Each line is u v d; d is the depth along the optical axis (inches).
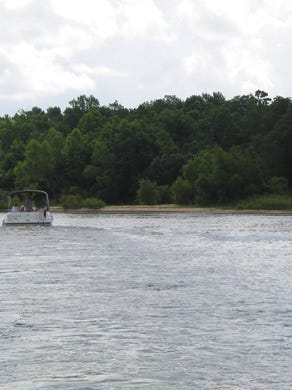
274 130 5703.7
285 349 523.2
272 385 436.8
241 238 1812.3
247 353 512.4
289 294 783.7
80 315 654.5
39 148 6643.7
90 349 524.4
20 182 6889.8
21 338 559.2
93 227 2440.9
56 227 2433.6
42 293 791.7
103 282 890.7
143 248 1472.7
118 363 486.9
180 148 7057.1
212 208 4847.4
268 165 5570.9
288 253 1349.7
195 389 429.7
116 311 674.8
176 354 510.6
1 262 1162.6
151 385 437.7
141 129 6766.7
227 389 429.1
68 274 980.6
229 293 792.3
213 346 533.3
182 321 626.8
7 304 714.2
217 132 7372.1
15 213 2443.4
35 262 1162.6
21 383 440.8
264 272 1008.2
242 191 5034.5
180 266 1094.4
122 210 4958.2
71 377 453.7
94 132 7815.0
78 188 6481.3
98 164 6628.9
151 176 6171.3
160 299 748.0
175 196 5246.1
